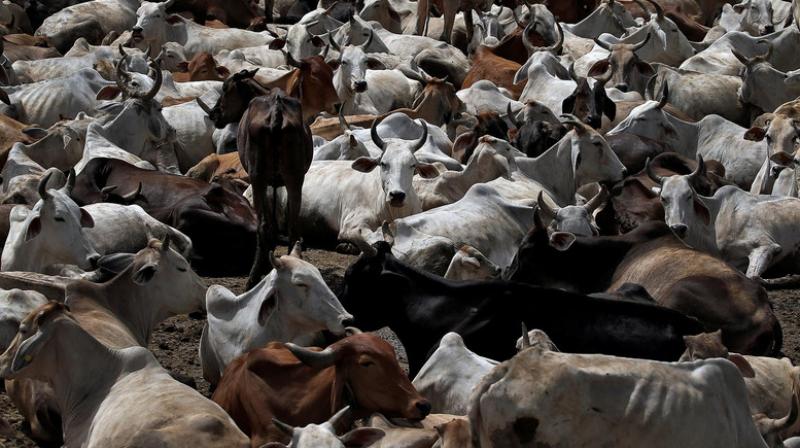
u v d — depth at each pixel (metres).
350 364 10.02
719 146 20.83
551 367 8.41
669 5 32.31
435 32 31.66
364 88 22.86
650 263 13.55
